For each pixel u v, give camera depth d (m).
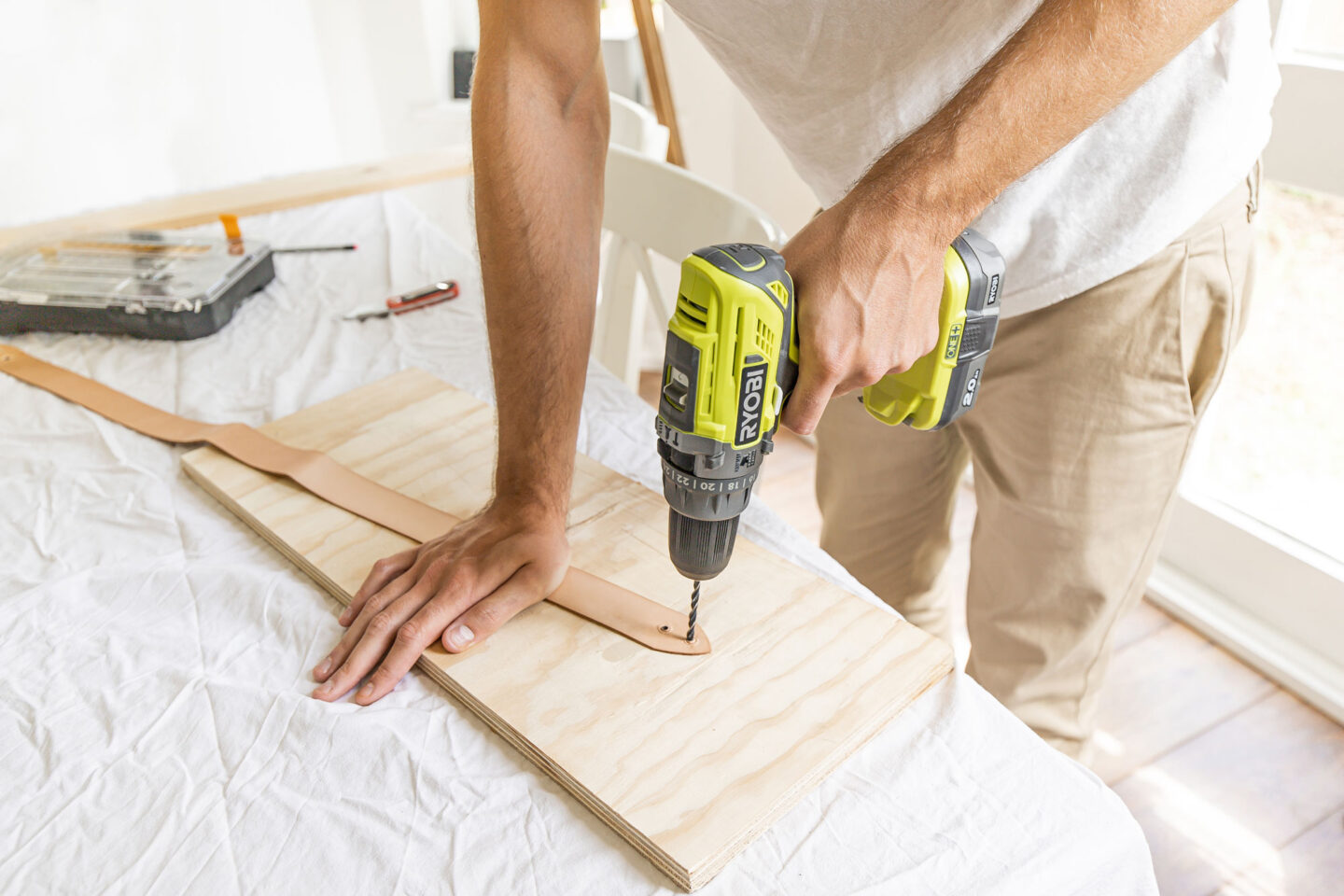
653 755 0.67
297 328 1.28
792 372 0.67
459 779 0.67
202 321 1.24
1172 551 1.90
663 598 0.82
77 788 0.66
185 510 0.95
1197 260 0.94
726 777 0.65
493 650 0.76
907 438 1.21
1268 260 1.67
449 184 2.68
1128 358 0.97
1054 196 0.89
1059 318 0.98
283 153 2.75
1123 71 0.63
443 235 1.54
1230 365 1.79
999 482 1.11
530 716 0.70
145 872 0.61
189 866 0.61
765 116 1.01
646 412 1.12
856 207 0.64
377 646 0.76
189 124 2.56
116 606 0.83
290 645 0.79
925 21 0.83
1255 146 0.92
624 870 0.61
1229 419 1.81
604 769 0.66
